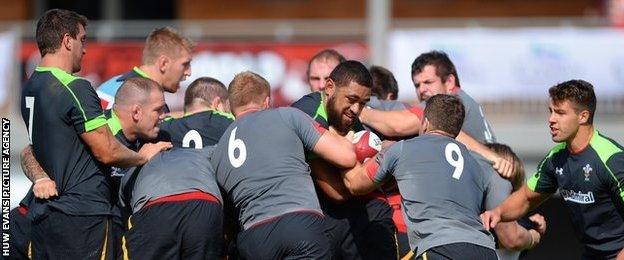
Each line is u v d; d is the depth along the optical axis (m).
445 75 26.39
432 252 21.47
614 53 47.38
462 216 21.83
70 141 22.75
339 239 23.67
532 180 23.62
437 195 21.84
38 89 22.84
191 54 27.20
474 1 62.78
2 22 64.25
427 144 22.38
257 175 22.27
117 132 23.59
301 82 49.16
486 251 21.58
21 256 24.70
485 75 47.56
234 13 64.25
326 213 23.66
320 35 49.25
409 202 22.02
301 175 22.39
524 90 47.47
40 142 22.97
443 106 22.75
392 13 63.19
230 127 23.14
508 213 23.95
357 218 23.70
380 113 25.08
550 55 47.56
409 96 47.69
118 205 24.00
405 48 47.91
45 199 22.83
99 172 23.14
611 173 21.88
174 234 22.55
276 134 22.45
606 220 22.47
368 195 23.91
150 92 23.73
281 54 49.25
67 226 22.69
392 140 25.16
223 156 22.86
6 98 49.03
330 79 22.94
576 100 21.97
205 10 64.19
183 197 22.64
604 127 46.97
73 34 23.09
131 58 49.25
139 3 64.31
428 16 62.94
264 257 21.95
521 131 47.09
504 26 48.47
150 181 22.94
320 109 23.53
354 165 22.50
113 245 23.22
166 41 26.70
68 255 22.75
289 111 22.77
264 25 50.25
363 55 48.94
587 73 47.38
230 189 22.80
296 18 63.97
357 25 49.75
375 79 27.02
